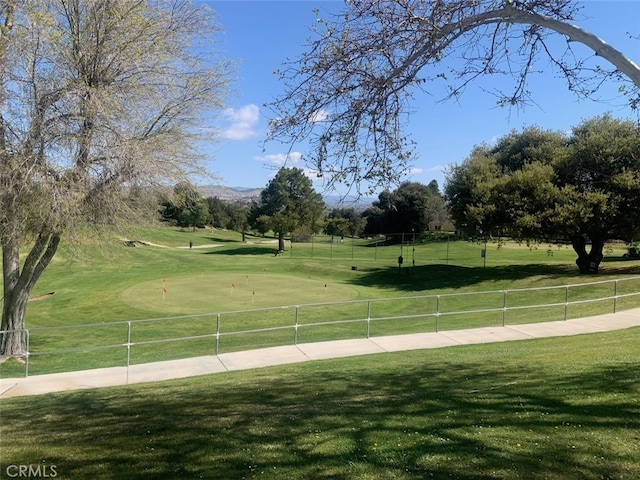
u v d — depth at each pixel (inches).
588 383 275.1
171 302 877.8
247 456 190.2
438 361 404.8
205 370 434.3
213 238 3309.5
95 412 281.6
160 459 191.5
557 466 168.2
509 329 570.6
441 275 1306.6
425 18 219.6
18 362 508.4
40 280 1190.3
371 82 227.5
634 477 159.0
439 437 199.8
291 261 1857.8
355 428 217.0
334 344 518.0
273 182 2655.0
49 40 425.7
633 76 178.2
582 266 1179.9
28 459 195.9
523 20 208.2
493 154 1654.8
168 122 529.7
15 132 427.8
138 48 487.2
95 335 637.9
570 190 1125.1
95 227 492.1
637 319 598.9
